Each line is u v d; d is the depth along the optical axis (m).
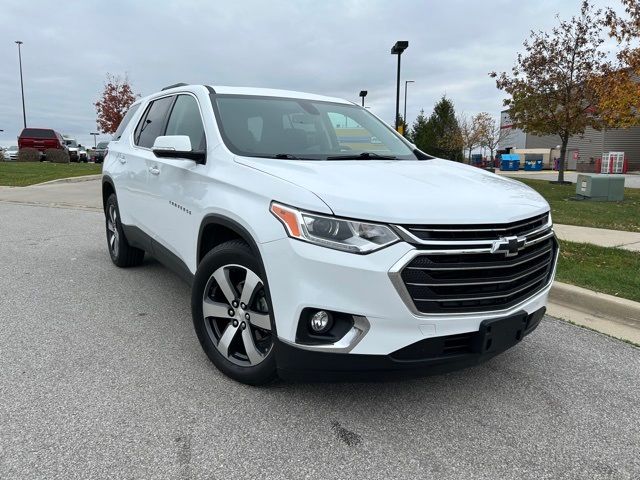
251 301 3.09
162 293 5.16
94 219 9.92
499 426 2.93
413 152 4.30
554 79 19.30
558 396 3.29
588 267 6.00
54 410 2.95
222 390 3.21
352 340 2.62
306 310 2.68
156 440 2.69
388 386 3.34
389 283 2.54
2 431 2.73
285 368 2.81
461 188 3.05
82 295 5.08
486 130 43.75
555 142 53.12
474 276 2.70
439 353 2.71
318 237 2.62
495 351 2.84
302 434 2.78
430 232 2.59
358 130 4.35
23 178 17.44
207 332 3.44
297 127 4.00
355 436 2.78
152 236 4.59
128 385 3.26
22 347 3.82
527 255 2.94
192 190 3.67
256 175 3.08
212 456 2.58
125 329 4.21
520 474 2.52
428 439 2.77
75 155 38.50
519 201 3.05
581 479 2.50
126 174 5.19
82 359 3.63
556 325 4.55
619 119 15.55
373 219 2.57
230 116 3.83
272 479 2.43
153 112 5.11
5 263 6.32
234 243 3.20
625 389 3.41
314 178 2.91
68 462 2.50
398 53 17.48
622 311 4.65
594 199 14.56
